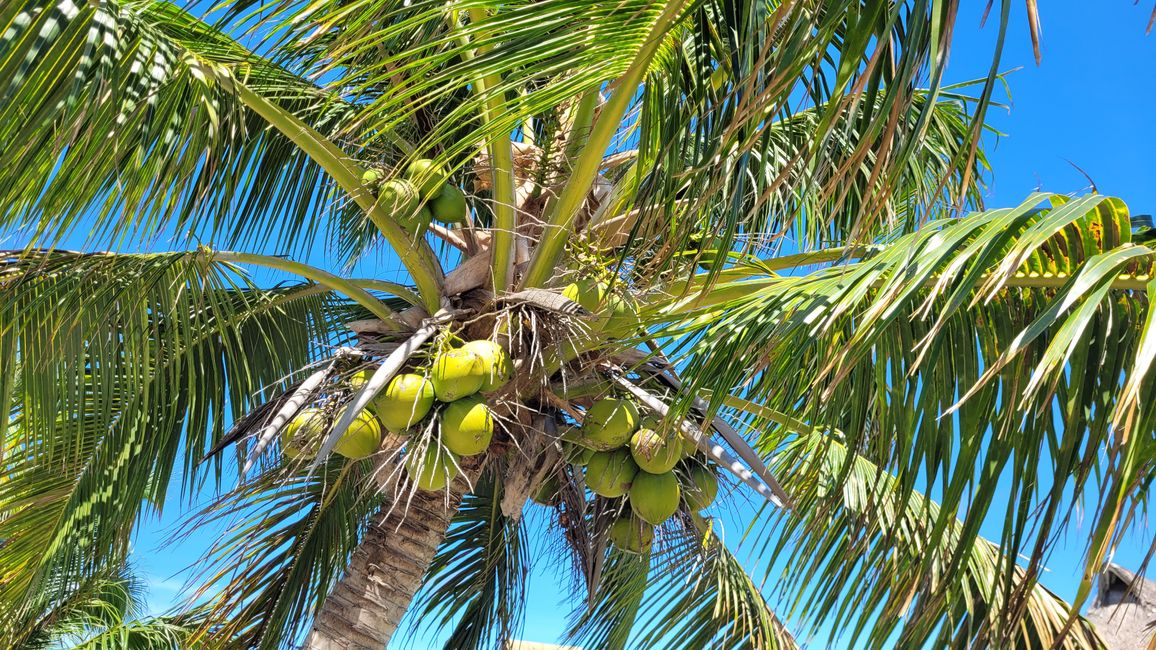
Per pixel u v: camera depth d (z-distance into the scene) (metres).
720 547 5.26
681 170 2.50
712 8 2.32
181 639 7.94
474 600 6.07
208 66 3.28
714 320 2.91
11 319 3.77
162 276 3.97
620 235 3.75
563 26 2.24
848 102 1.86
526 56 2.28
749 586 5.73
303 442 3.54
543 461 3.77
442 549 6.02
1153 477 2.35
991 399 2.67
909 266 2.33
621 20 2.25
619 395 3.74
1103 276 2.12
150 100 3.06
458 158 4.12
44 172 3.03
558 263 3.65
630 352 3.72
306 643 4.33
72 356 3.95
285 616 5.36
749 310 2.82
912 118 4.79
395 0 2.53
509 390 3.58
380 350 3.65
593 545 4.13
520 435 3.75
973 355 2.74
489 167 4.05
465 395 3.33
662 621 5.74
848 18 2.05
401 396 3.26
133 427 4.19
